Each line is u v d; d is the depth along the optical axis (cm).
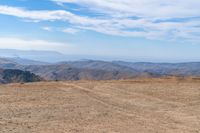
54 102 3206
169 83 4756
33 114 2603
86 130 2155
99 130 2169
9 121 2320
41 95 3616
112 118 2589
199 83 4691
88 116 2625
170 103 3378
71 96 3659
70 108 2936
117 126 2308
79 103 3228
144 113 2873
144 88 4344
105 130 2175
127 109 3044
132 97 3719
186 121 2567
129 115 2756
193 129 2295
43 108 2872
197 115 2812
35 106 2948
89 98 3588
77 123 2359
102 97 3697
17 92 3775
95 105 3172
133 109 3052
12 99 3259
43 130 2111
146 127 2309
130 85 4644
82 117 2575
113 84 4800
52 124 2294
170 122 2519
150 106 3222
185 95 3797
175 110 3031
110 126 2300
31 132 2047
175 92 3994
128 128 2259
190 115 2812
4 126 2162
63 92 3959
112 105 3219
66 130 2131
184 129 2289
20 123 2278
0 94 3569
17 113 2611
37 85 4616
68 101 3309
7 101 3131
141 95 3844
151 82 4947
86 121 2438
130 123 2430
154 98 3656
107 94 3912
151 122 2497
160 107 3177
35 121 2366
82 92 4031
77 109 2909
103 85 4697
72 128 2197
